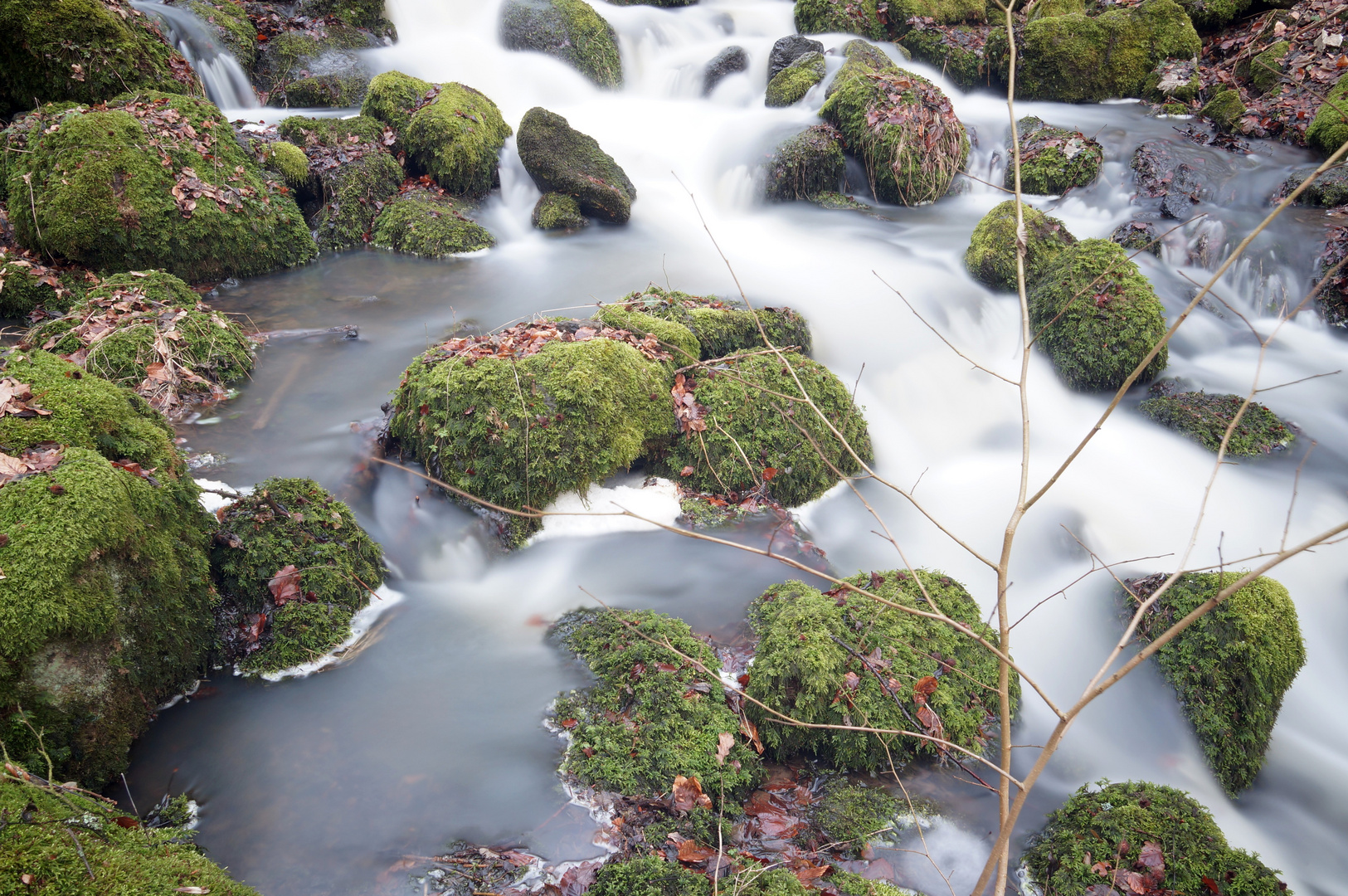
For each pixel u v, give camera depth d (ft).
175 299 23.97
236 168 29.48
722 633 15.62
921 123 36.37
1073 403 25.16
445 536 17.78
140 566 12.49
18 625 10.55
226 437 19.77
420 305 27.50
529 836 11.62
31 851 8.58
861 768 13.41
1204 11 48.03
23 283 24.36
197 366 21.81
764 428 20.11
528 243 33.27
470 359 19.11
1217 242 31.32
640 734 12.99
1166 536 20.02
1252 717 14.32
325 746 13.04
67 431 13.01
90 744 11.55
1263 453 22.59
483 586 17.19
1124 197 35.76
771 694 13.60
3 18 28.94
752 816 12.42
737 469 19.74
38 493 11.47
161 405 20.49
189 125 28.89
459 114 35.22
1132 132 40.22
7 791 9.30
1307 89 39.40
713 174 38.37
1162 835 11.44
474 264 31.27
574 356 18.93
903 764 13.50
